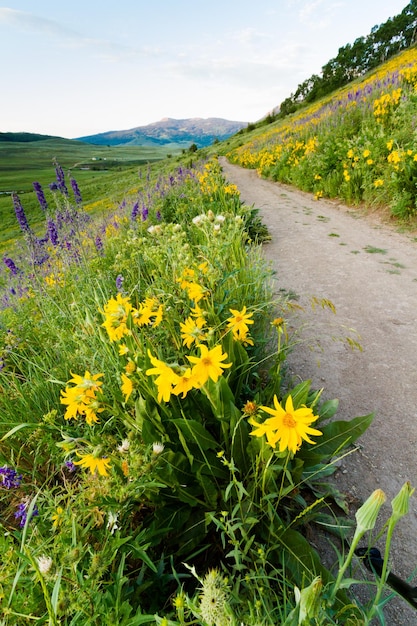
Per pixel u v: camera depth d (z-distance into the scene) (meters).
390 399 2.60
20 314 3.37
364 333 3.43
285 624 0.93
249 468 1.68
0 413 2.19
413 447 2.20
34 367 2.45
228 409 1.64
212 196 8.05
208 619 0.83
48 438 1.78
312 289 4.47
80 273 3.89
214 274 2.62
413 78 10.13
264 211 9.23
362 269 4.89
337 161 9.36
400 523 1.81
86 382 1.49
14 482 1.60
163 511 1.57
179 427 1.60
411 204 6.33
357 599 1.46
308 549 1.40
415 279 4.43
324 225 7.29
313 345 3.32
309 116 21.70
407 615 1.43
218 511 1.59
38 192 4.54
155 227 3.15
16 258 5.63
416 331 3.38
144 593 1.35
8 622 1.02
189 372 1.32
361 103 11.59
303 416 1.09
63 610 0.96
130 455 1.34
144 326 2.19
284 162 14.09
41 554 1.15
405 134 7.09
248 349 2.56
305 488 1.93
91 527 1.38
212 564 1.53
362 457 2.17
